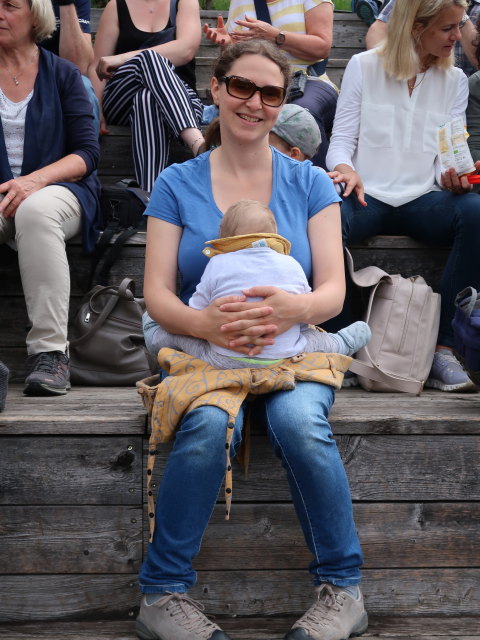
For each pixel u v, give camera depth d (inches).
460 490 83.9
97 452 81.7
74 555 81.4
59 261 105.3
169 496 73.9
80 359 110.3
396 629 79.4
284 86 85.7
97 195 121.1
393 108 123.2
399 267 122.5
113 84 143.0
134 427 81.7
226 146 87.5
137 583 81.6
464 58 175.8
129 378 109.7
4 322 116.9
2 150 117.0
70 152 120.9
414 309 110.7
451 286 114.9
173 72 142.0
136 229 121.3
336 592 75.4
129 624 79.8
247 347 78.3
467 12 176.1
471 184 116.6
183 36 157.9
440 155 117.8
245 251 80.2
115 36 161.2
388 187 121.9
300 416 75.6
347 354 87.0
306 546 82.0
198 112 148.0
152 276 84.7
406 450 83.5
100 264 120.0
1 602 81.1
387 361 108.6
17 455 81.5
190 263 85.1
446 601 83.3
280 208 86.8
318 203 87.6
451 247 122.7
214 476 74.2
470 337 90.3
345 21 209.9
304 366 80.7
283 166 89.3
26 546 81.4
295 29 148.9
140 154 139.6
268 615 81.8
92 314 111.4
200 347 80.7
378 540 83.1
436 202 118.4
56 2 144.8
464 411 88.2
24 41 117.6
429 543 83.5
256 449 81.8
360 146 123.7
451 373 108.2
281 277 79.9
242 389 77.4
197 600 81.3
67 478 81.7
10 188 109.9
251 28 144.4
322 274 85.4
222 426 74.4
